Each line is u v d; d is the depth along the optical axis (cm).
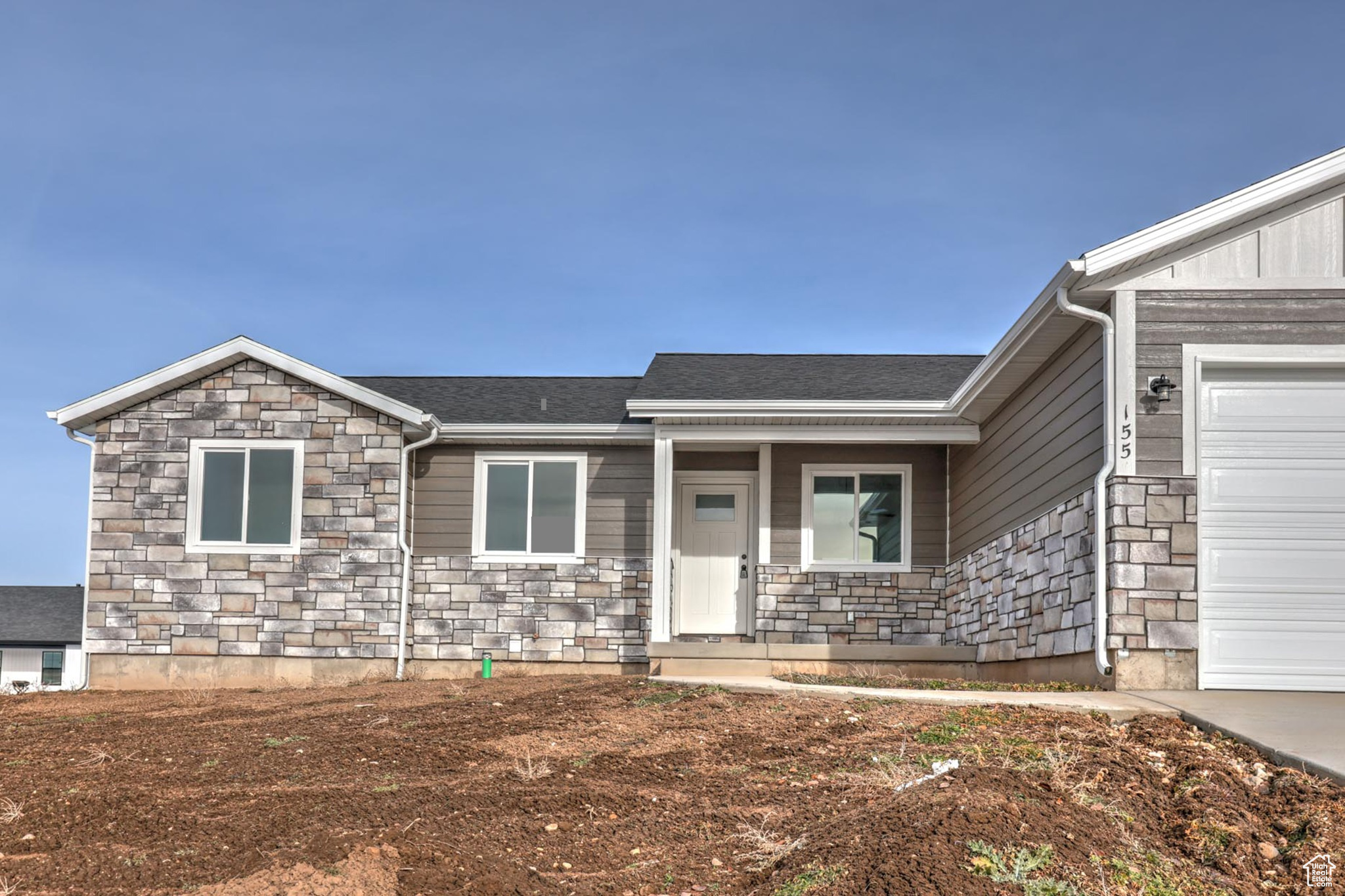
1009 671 1263
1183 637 931
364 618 1439
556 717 879
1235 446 959
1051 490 1134
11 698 1280
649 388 1534
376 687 1273
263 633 1442
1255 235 962
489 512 1552
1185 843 532
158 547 1459
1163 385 946
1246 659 935
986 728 756
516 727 841
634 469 1549
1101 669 944
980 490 1430
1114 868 474
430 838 544
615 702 945
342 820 576
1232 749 694
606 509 1541
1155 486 947
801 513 1595
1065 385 1106
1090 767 641
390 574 1445
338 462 1462
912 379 1583
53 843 528
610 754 737
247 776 698
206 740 831
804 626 1574
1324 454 955
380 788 655
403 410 1448
